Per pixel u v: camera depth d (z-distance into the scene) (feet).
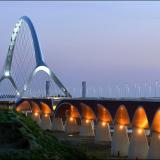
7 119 292.20
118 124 395.14
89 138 497.05
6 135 256.32
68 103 558.56
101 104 453.99
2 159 216.95
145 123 349.20
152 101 337.93
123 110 388.57
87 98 508.53
